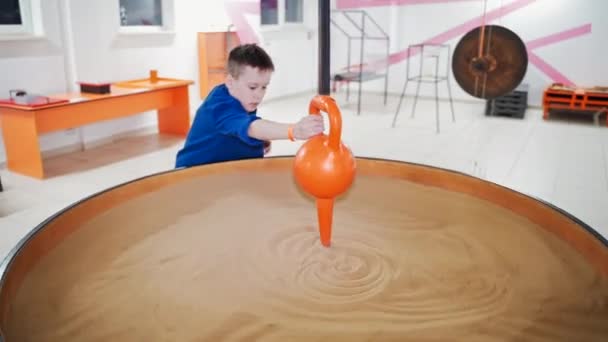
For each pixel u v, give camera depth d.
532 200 1.30
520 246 1.16
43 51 4.06
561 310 0.90
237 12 6.14
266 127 1.42
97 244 1.16
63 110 3.68
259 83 1.57
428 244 1.17
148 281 1.00
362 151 4.48
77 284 0.98
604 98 5.58
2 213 2.96
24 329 0.83
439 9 7.03
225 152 1.80
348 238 1.20
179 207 1.37
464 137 5.01
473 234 1.22
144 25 5.13
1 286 0.87
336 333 0.83
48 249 1.12
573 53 6.24
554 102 5.84
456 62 3.52
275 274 1.03
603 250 1.03
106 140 4.71
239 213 1.34
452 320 0.87
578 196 3.35
